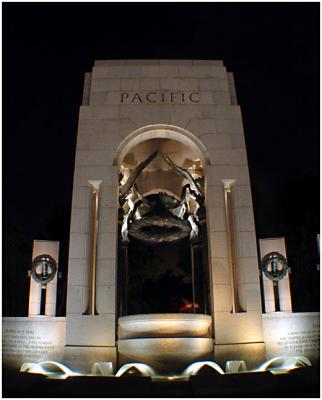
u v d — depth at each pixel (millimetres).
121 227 21328
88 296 17922
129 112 20609
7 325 17766
